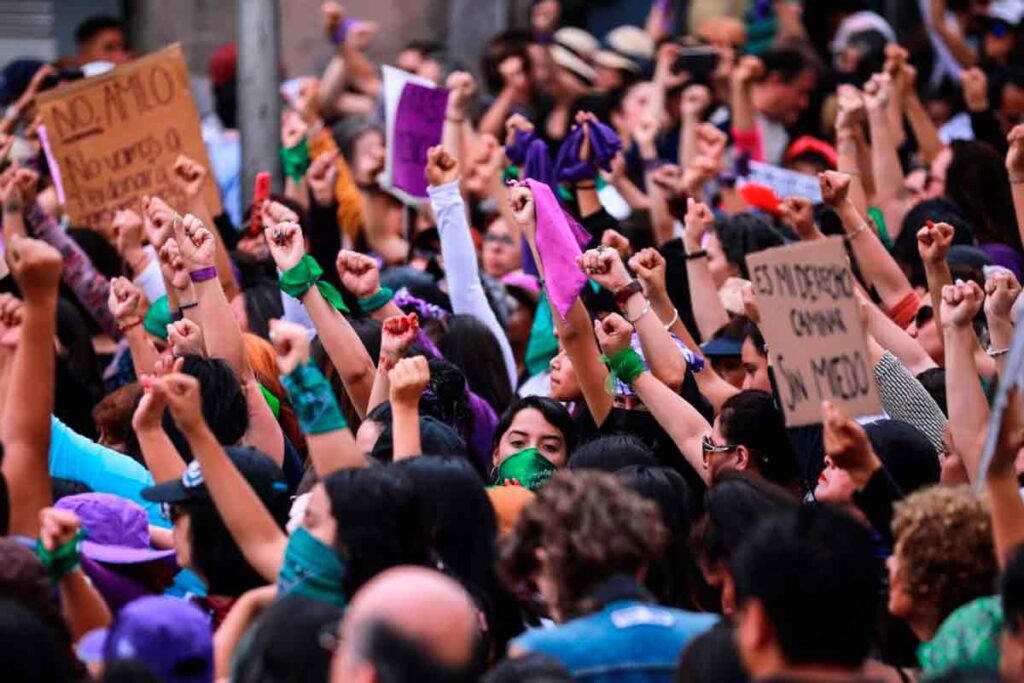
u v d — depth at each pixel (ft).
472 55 117.29
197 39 118.32
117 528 44.60
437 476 41.55
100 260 70.13
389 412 47.62
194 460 43.32
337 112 95.76
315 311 51.08
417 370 43.88
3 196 64.80
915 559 37.81
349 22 96.78
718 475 43.27
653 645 36.19
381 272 66.80
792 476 47.83
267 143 78.64
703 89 82.58
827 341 41.68
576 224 54.49
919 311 56.13
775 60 92.12
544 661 34.14
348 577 38.17
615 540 36.63
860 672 33.14
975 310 43.70
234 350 52.11
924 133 79.82
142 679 33.47
